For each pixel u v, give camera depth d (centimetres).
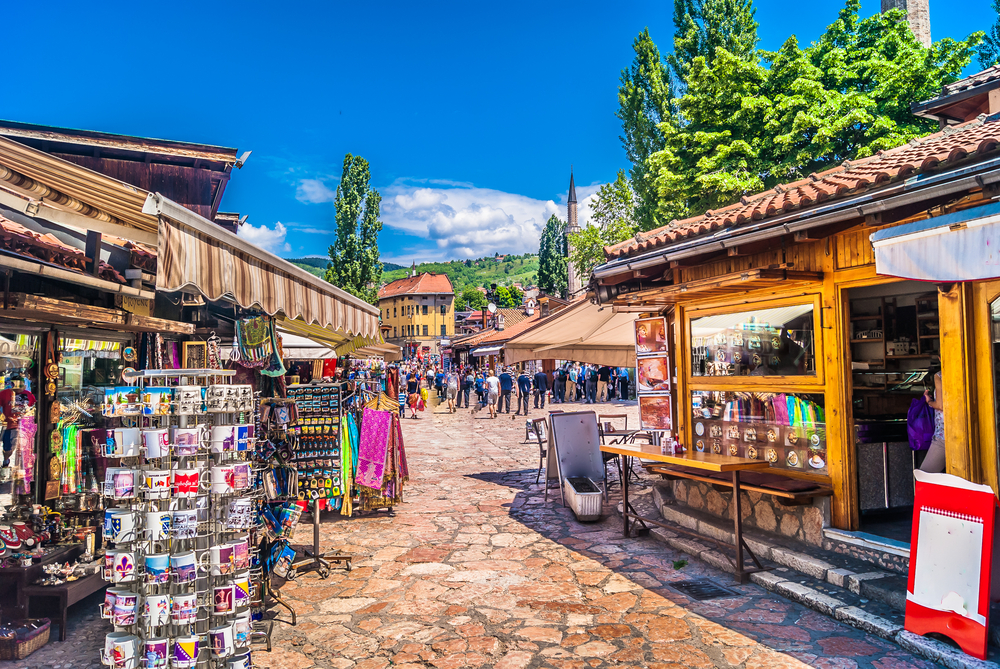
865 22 2216
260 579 450
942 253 372
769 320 606
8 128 931
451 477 1044
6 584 417
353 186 4509
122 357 588
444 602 487
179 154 1014
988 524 359
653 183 2238
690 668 369
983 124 594
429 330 9025
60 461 503
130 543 339
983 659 344
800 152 1897
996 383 411
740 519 520
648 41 2591
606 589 507
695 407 714
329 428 737
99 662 385
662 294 644
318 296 566
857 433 554
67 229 463
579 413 862
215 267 380
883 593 429
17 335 465
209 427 355
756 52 2162
